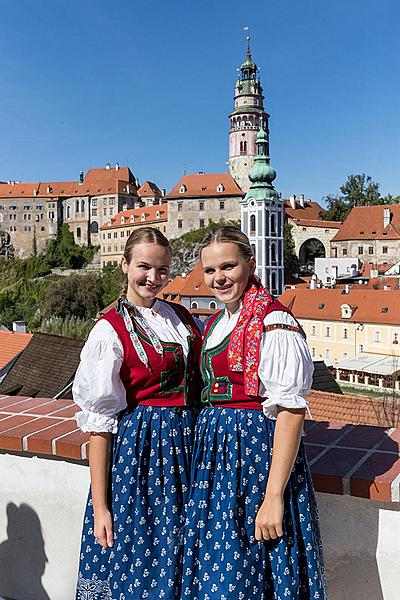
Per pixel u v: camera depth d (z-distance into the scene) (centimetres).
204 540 254
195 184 11394
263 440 258
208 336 282
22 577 354
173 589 260
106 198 13812
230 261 271
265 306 263
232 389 264
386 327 5819
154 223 11938
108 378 270
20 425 354
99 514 270
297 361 247
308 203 12544
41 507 344
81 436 328
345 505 281
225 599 243
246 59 11538
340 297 6384
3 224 14300
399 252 10169
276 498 242
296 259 10606
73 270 13200
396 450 297
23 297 10200
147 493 268
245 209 8444
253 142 11488
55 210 14150
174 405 280
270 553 252
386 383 4809
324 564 282
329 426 340
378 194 12188
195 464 267
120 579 266
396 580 273
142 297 297
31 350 2036
